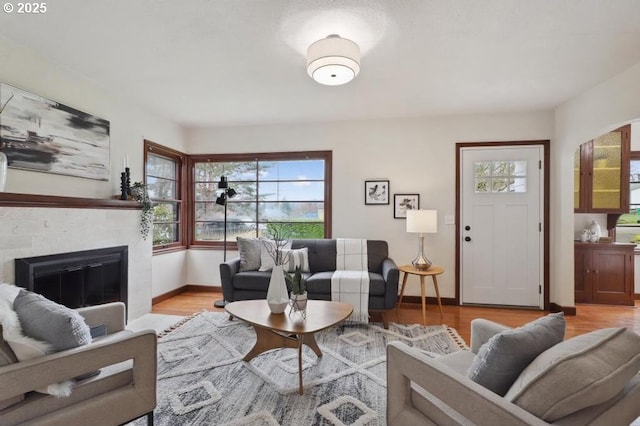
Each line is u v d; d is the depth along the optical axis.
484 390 1.00
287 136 4.33
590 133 3.12
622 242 4.43
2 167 2.05
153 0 1.83
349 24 2.05
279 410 1.79
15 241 2.21
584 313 3.64
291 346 2.22
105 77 2.87
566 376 0.88
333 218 4.21
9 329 1.20
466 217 3.92
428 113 3.88
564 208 3.56
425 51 2.39
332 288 3.18
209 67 2.68
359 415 1.74
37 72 2.47
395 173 4.07
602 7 1.86
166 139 4.10
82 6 1.88
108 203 2.95
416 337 2.87
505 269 3.85
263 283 3.28
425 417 1.18
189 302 3.95
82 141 2.86
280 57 2.51
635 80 2.60
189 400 1.88
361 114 3.93
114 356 1.33
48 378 1.17
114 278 3.09
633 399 1.00
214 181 4.62
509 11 1.91
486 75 2.81
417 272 3.24
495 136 3.85
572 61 2.54
